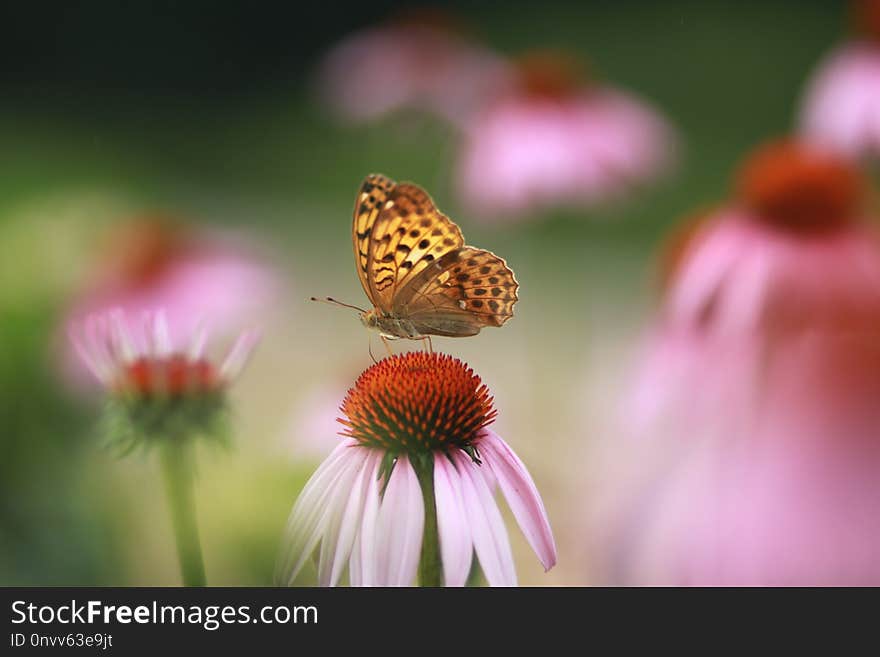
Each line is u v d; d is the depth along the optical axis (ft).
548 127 4.70
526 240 7.68
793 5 14.55
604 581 2.17
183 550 2.36
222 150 13.42
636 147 4.88
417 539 2.13
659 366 2.86
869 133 3.80
